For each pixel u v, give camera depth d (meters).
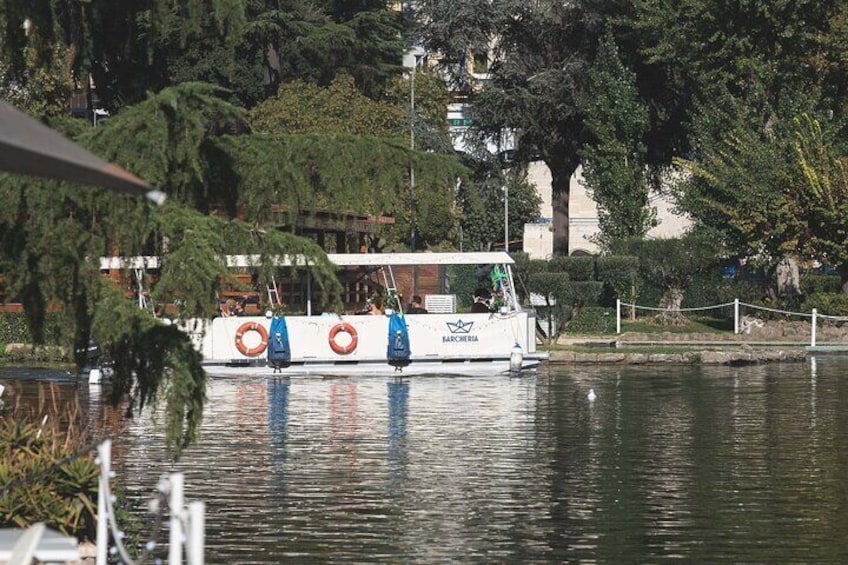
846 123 150.88
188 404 35.44
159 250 36.53
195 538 24.61
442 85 187.00
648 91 175.50
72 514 36.72
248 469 56.53
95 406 77.88
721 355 116.94
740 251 148.12
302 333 106.25
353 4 198.12
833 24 154.75
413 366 106.69
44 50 39.56
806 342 138.12
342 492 51.34
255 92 179.62
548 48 177.00
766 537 43.56
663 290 156.25
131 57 42.81
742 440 65.31
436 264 107.12
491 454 60.91
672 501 49.53
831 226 143.25
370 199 40.50
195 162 37.31
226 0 39.81
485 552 41.56
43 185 35.25
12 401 78.50
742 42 153.00
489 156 179.88
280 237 37.25
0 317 114.62
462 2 174.12
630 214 165.88
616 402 83.44
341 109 166.00
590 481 53.75
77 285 35.75
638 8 163.88
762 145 147.88
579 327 146.25
